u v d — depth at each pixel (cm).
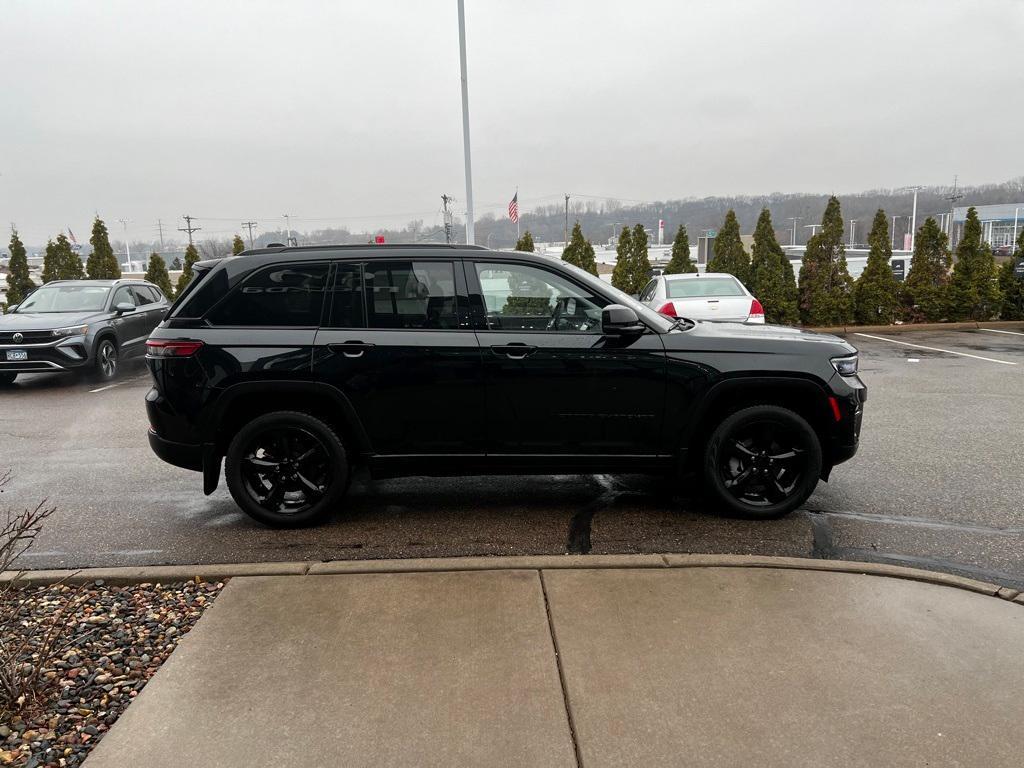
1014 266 1697
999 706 252
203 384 434
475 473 451
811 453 440
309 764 229
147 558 409
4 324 1046
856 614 316
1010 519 449
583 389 435
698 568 362
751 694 261
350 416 437
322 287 441
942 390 877
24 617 329
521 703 258
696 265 1977
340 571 365
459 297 439
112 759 233
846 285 1683
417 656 288
